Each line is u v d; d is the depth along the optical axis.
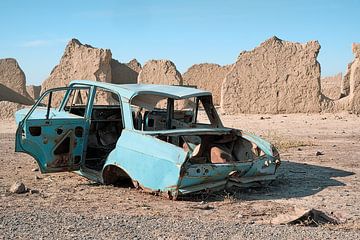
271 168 8.21
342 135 17.78
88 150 9.18
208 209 6.90
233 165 7.61
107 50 33.59
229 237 5.40
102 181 8.27
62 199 7.35
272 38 27.75
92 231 5.55
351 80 27.22
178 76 33.22
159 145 7.32
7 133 18.69
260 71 27.73
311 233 5.61
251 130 19.91
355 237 5.48
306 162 11.45
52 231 5.54
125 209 6.76
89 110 8.69
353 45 27.11
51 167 8.29
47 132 8.22
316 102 27.09
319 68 27.09
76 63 34.00
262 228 5.79
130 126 7.95
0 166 10.53
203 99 9.31
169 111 9.02
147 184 7.34
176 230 5.64
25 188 7.88
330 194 8.00
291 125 21.86
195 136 9.05
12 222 5.90
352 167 10.73
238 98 27.98
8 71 42.31
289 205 7.21
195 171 7.16
